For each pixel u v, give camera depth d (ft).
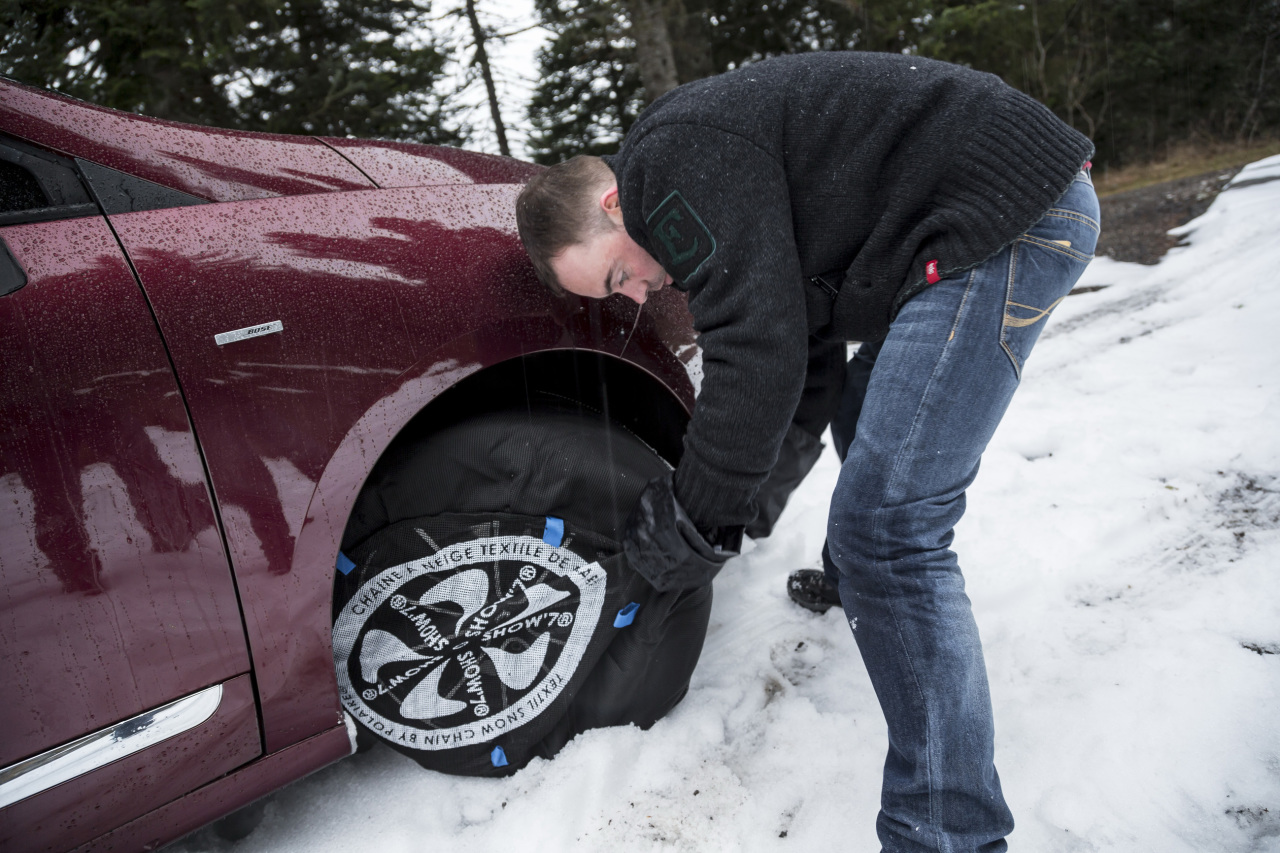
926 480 3.04
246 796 3.57
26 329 2.91
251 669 3.39
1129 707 4.11
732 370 3.06
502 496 3.78
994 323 3.09
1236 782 3.58
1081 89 41.39
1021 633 4.94
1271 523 5.49
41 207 3.23
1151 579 5.24
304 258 3.49
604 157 3.54
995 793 2.96
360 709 3.93
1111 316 11.24
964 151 3.06
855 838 3.63
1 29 9.82
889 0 30.50
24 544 2.85
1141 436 7.18
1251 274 10.81
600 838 3.84
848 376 5.13
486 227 4.09
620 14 26.30
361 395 3.51
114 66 16.15
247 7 17.08
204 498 3.18
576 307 4.18
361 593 3.76
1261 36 39.24
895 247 3.24
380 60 21.68
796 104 3.16
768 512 5.30
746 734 4.47
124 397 3.04
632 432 5.01
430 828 4.03
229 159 3.69
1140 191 24.00
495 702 4.03
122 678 3.09
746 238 2.96
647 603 4.04
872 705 4.53
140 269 3.18
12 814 2.97
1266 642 4.39
